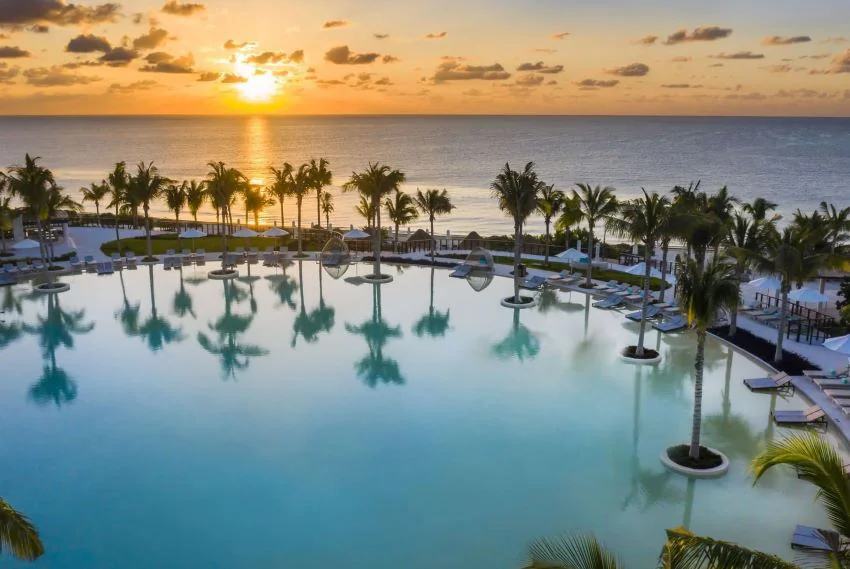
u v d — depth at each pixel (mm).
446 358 27844
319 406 22562
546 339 30703
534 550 9602
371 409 22266
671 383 24859
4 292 40062
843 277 33656
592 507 16125
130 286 42031
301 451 19156
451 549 14484
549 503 16312
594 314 35406
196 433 20406
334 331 32031
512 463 18406
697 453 18094
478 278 44250
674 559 8297
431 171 157750
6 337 30922
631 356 27609
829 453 8625
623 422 21219
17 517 9430
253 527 15344
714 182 129375
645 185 124500
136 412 22094
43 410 22281
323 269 48281
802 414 21109
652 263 43781
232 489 17016
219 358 27859
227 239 59062
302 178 54594
